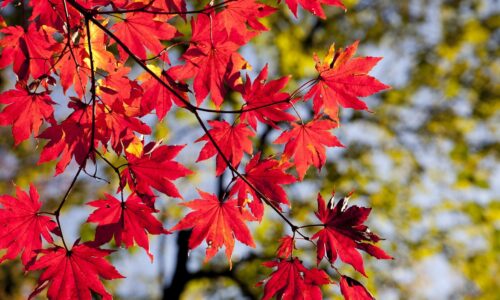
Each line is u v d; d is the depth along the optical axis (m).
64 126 1.10
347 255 1.06
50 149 1.10
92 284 1.06
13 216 1.06
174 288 3.79
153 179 1.08
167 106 1.11
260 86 1.10
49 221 1.06
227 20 1.08
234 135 1.11
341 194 4.07
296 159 1.13
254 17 1.08
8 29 1.09
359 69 1.07
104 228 1.07
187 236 3.78
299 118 1.10
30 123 1.11
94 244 1.05
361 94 1.08
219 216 1.09
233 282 4.04
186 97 1.11
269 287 1.08
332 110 1.10
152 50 1.11
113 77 1.11
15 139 1.11
